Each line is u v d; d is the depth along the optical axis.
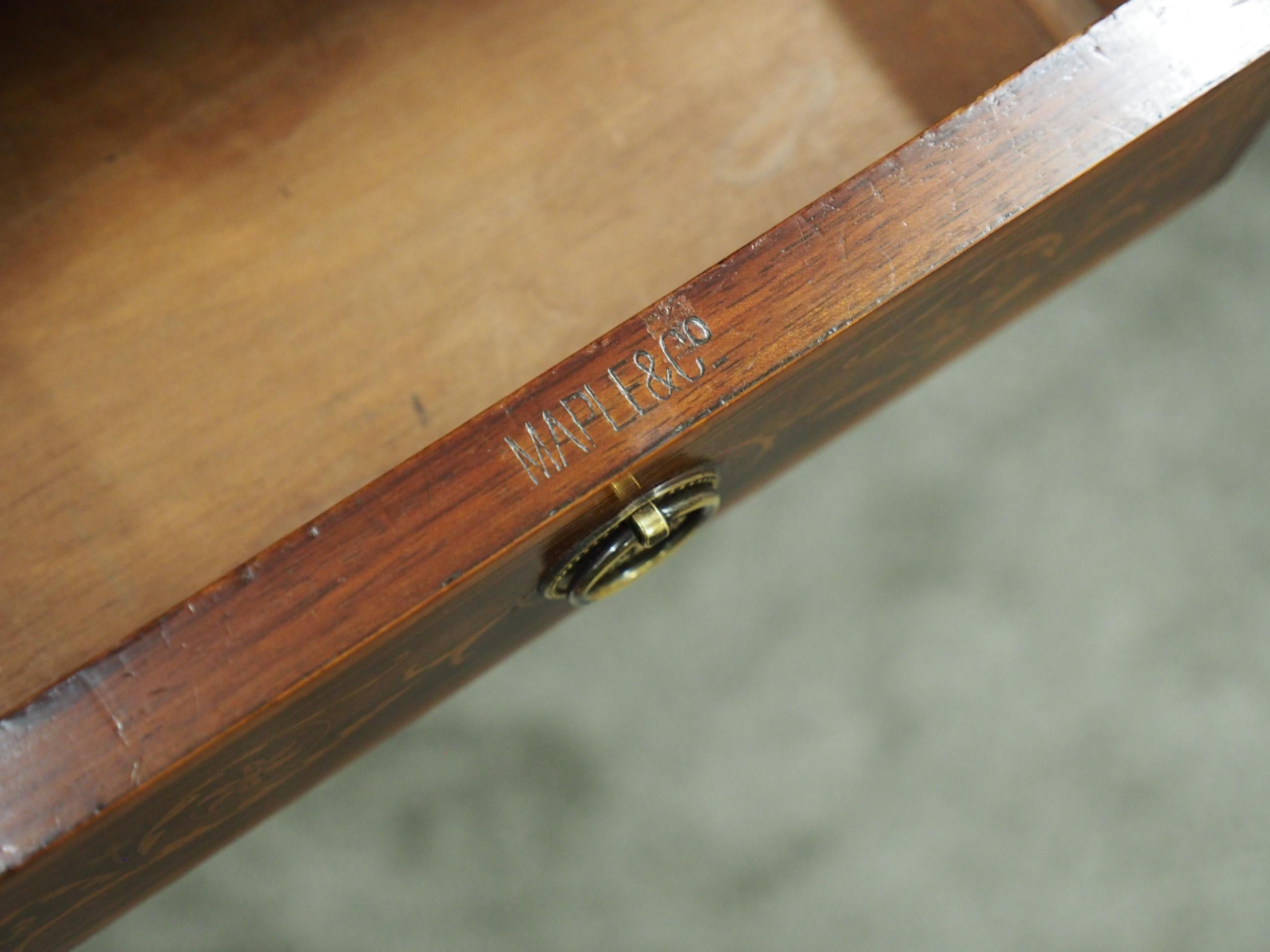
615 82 0.41
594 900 0.69
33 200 0.39
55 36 0.40
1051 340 0.74
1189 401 0.73
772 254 0.34
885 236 0.34
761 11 0.41
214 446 0.38
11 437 0.38
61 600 0.37
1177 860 0.69
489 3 0.41
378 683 0.36
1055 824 0.70
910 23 0.41
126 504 0.38
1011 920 0.69
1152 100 0.35
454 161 0.40
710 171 0.40
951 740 0.71
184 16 0.41
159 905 0.67
